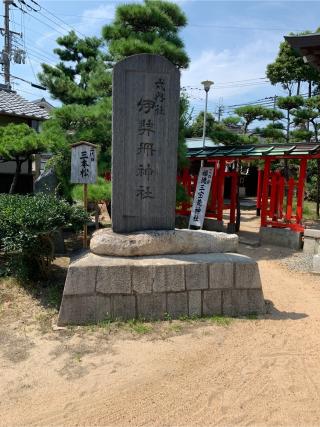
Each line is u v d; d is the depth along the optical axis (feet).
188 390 10.81
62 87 30.07
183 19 30.30
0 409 9.99
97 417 9.72
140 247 15.99
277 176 32.45
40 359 12.32
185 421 9.57
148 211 17.26
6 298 17.02
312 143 28.66
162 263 15.35
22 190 37.65
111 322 14.76
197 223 33.76
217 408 10.07
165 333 14.15
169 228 17.60
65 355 12.57
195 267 15.57
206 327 14.70
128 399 10.41
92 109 26.61
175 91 17.06
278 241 30.50
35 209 16.94
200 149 36.11
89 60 34.24
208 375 11.54
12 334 13.97
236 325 14.94
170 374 11.55
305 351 13.05
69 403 10.25
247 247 30.37
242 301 16.05
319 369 11.96
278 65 62.80
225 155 32.09
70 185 26.94
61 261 22.74
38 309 16.03
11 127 29.96
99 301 14.82
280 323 15.26
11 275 19.43
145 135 16.89
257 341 13.69
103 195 23.41
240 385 11.07
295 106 52.85
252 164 64.54
